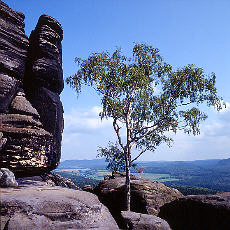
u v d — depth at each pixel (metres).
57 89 21.56
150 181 23.95
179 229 13.81
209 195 13.74
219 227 11.71
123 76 21.36
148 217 10.10
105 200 22.41
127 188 19.50
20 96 17.97
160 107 20.31
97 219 8.62
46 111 19.02
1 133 14.16
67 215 8.02
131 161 21.73
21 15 20.05
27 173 16.08
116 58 22.41
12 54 18.05
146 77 21.75
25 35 19.78
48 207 8.04
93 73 21.05
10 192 9.06
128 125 21.78
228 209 11.67
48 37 20.56
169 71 21.98
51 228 7.31
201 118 20.88
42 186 12.45
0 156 13.80
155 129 21.62
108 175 30.81
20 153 14.83
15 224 6.89
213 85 19.44
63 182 19.69
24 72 19.38
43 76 19.59
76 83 21.23
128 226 9.34
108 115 21.09
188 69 20.42
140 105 20.66
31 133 15.71
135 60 23.89
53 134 19.16
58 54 21.88
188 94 20.19
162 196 20.78
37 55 19.86
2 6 18.28
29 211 7.60
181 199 14.67
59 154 20.23
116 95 21.77
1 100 15.91
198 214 12.99
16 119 15.89
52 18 21.39
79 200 9.23
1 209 7.34
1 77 16.53
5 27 18.14
